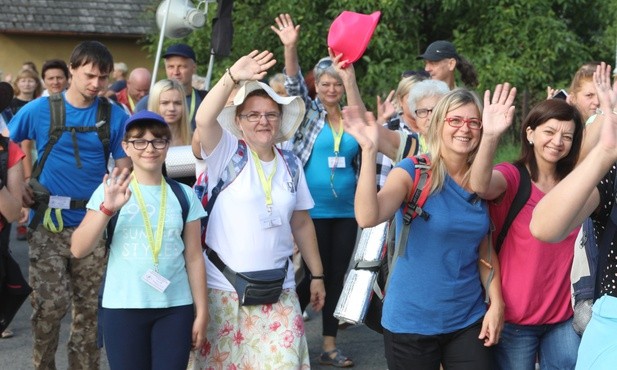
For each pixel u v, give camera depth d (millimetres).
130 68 26922
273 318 4715
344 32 4539
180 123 6637
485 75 16141
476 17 16922
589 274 4285
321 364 6871
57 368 6797
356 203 4004
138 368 4551
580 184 2998
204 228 4746
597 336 3266
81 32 25906
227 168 4695
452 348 4332
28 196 5812
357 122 3971
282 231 4746
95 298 5914
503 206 4367
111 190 4422
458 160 4250
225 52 9016
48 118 5902
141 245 4555
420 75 6359
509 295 4355
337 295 6809
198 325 4605
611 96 2998
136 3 26984
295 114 5000
